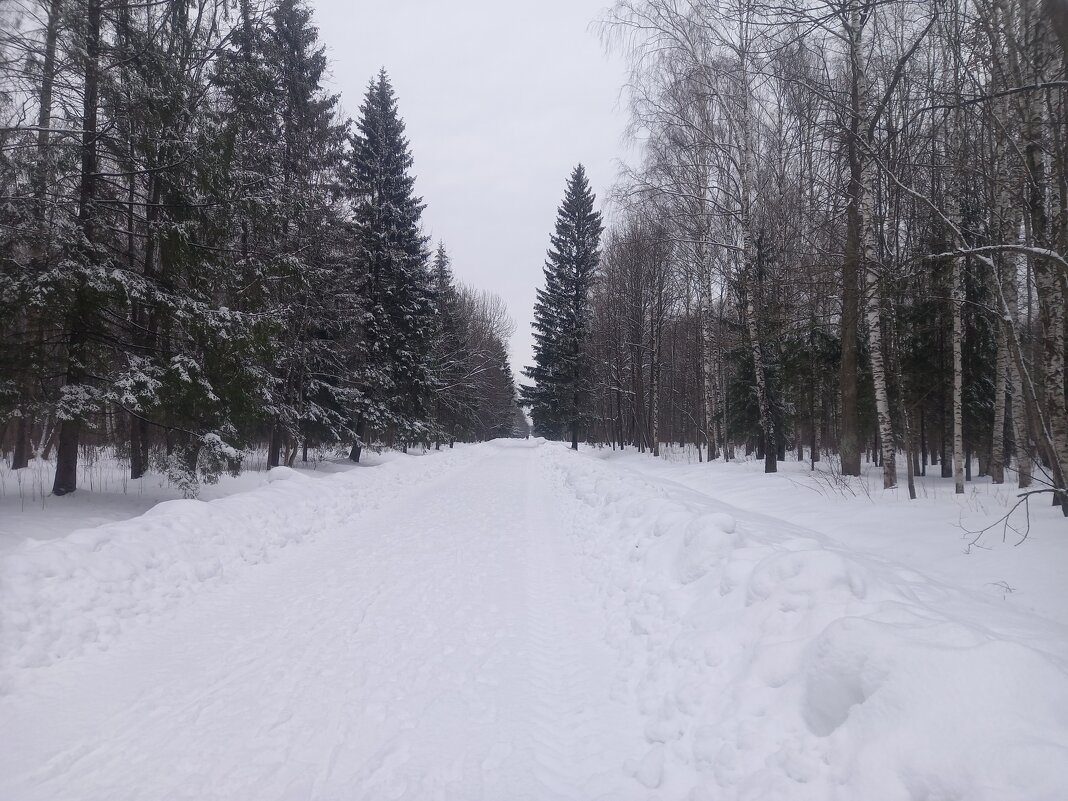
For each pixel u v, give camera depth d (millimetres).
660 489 9766
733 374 23469
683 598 4949
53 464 15508
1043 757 2184
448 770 3305
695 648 4070
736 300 20812
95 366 9609
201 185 10242
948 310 14594
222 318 10555
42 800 3049
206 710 3945
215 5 11828
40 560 5371
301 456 21906
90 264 9023
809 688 3070
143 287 9461
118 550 6172
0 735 3646
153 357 10172
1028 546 6348
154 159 9844
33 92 8695
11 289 8391
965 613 4219
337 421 21062
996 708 2475
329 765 3346
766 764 2875
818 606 3701
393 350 25422
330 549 8523
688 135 17922
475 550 8422
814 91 9094
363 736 3641
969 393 15750
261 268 12773
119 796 3082
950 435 16250
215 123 10742
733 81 16219
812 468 17547
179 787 3154
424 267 28516
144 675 4457
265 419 12734
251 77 12156
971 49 8156
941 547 6996
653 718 3713
